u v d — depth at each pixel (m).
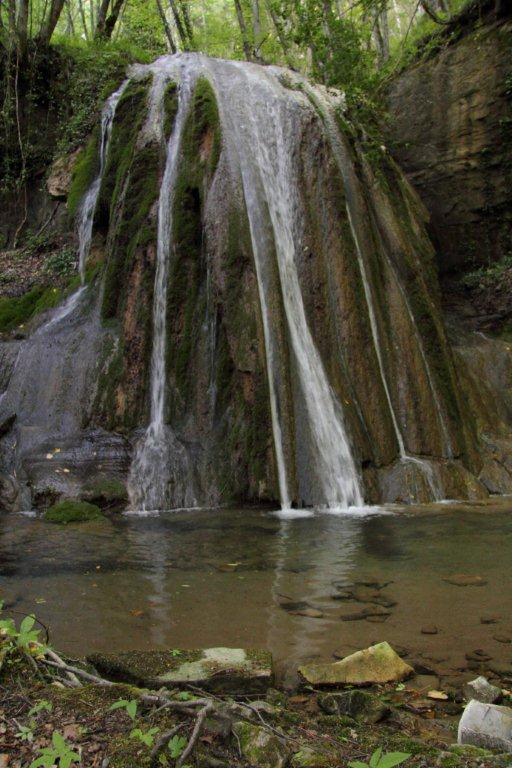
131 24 24.11
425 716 3.41
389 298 12.20
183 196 11.34
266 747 2.66
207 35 28.00
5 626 3.40
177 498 9.47
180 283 11.09
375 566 6.16
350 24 14.27
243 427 9.82
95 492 8.95
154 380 10.94
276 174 12.17
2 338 12.74
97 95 16.25
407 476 10.22
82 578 5.76
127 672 3.61
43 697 3.01
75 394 10.81
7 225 18.67
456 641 4.40
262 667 3.68
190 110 12.07
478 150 16.53
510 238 16.69
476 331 15.91
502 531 7.70
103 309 11.73
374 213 13.14
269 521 8.39
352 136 13.37
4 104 17.84
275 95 12.94
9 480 9.23
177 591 5.41
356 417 10.77
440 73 17.12
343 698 3.40
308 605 5.09
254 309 10.18
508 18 15.75
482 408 13.05
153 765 2.56
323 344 11.16
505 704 3.51
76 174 14.84
